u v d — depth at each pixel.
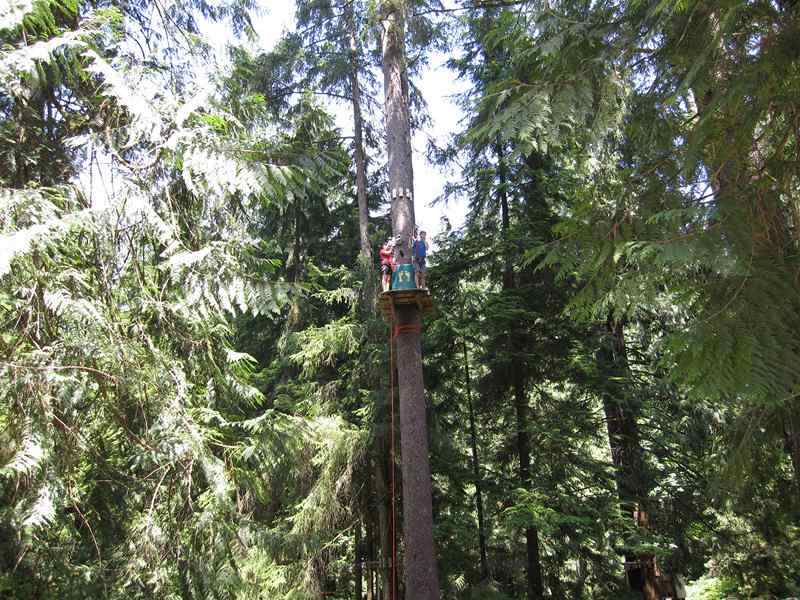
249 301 5.38
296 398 12.41
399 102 9.59
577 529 10.74
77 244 4.99
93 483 5.32
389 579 10.78
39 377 4.23
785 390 2.41
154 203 5.45
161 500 5.37
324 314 14.24
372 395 10.87
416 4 9.99
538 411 12.74
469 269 13.88
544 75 4.03
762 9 2.89
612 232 3.37
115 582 4.79
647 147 3.86
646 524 11.66
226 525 5.23
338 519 10.26
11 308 4.76
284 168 5.01
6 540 4.23
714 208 2.82
